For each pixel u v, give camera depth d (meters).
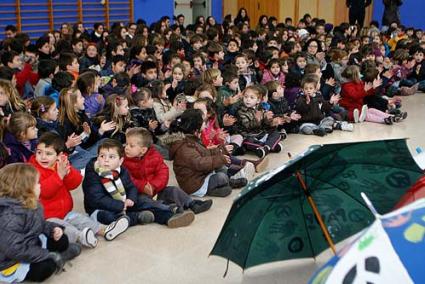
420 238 1.34
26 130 3.38
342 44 8.84
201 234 2.98
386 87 7.20
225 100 4.70
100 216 2.95
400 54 7.83
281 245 2.28
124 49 6.92
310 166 2.12
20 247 2.32
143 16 11.45
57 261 2.48
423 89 7.75
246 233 2.16
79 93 4.10
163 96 4.96
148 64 5.67
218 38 9.15
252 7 13.95
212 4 13.61
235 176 3.76
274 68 6.23
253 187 1.97
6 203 2.33
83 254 2.73
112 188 2.96
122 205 2.96
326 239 2.29
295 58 6.68
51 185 2.73
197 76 5.82
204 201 3.31
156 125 4.51
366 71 6.02
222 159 3.51
